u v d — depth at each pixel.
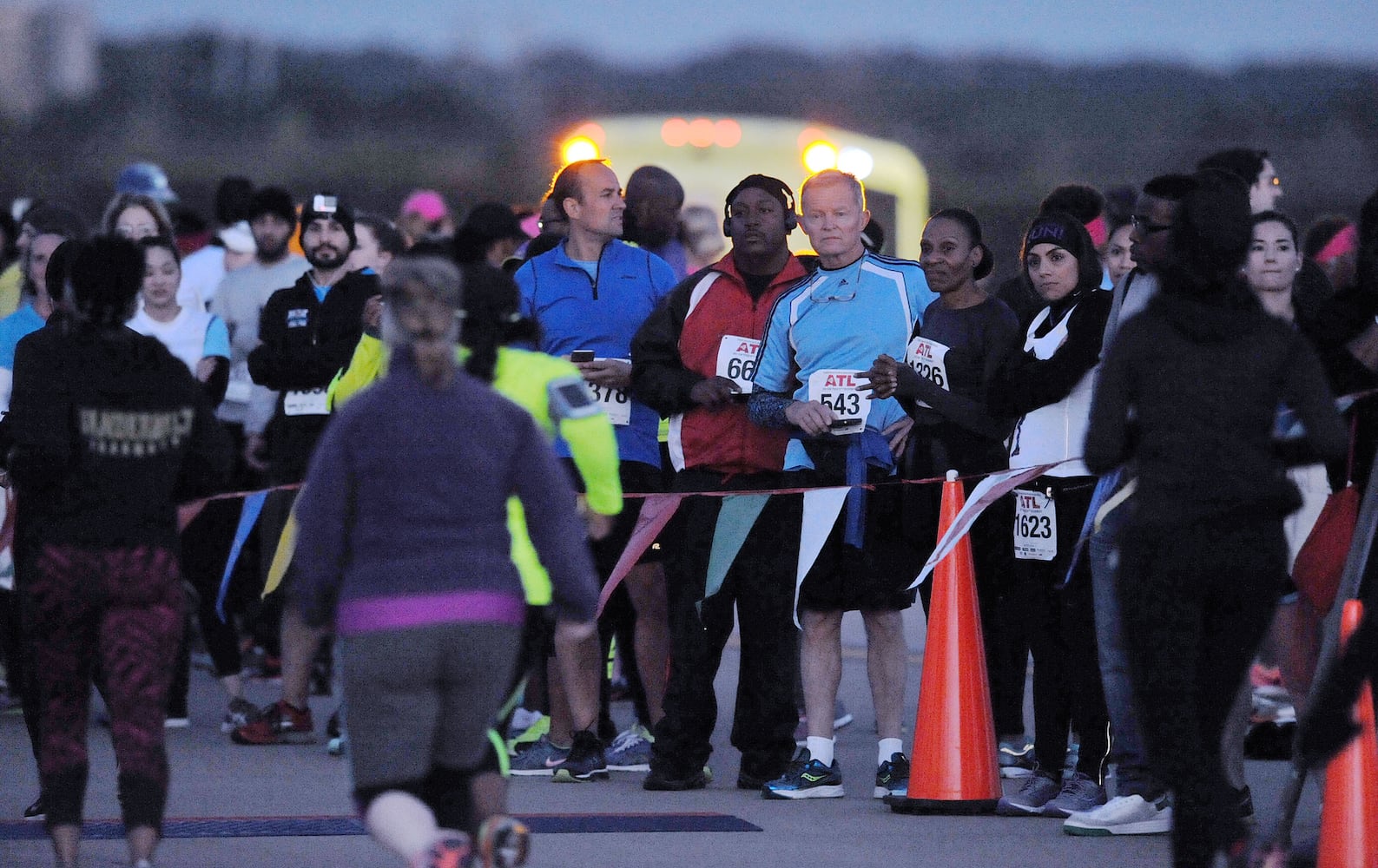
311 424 28.58
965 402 22.61
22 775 25.20
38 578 16.78
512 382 16.47
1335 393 19.23
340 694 27.00
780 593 23.55
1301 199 138.25
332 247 28.31
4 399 24.30
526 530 15.60
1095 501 21.02
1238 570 15.87
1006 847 20.05
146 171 40.94
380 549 14.60
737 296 23.81
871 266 23.34
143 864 16.61
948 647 22.08
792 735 24.23
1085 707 21.48
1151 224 20.09
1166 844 20.25
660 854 19.70
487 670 14.70
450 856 14.00
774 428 23.30
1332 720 16.22
